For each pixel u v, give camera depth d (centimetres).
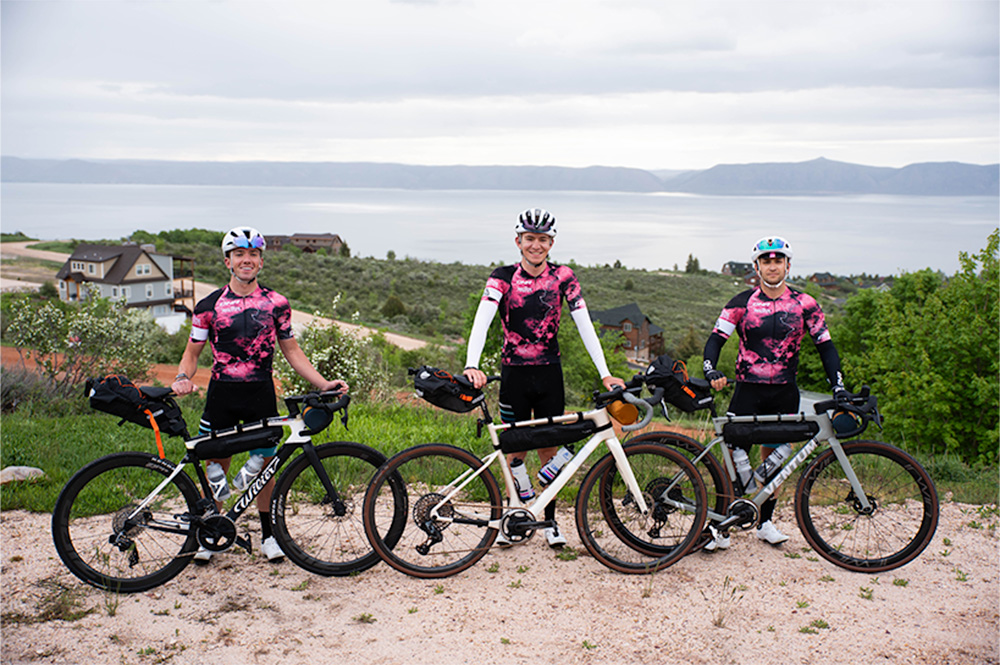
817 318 416
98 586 352
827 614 343
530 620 332
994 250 1419
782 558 409
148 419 360
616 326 7281
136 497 386
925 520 398
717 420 406
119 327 1220
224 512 379
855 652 309
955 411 1388
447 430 750
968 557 417
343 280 8562
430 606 344
